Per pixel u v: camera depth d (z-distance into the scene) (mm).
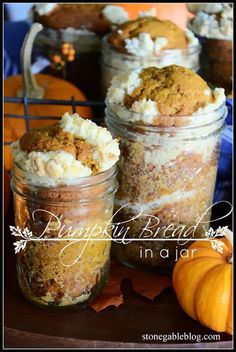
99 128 949
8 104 1310
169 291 1043
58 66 1397
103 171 931
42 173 905
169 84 997
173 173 1007
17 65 1526
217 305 939
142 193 1026
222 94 1017
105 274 1021
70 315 995
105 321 985
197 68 1303
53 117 1232
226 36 1280
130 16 1428
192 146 993
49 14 1398
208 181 1041
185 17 1411
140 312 1003
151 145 990
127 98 1002
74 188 917
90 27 1392
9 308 1004
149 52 1250
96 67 1421
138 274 1072
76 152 919
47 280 974
